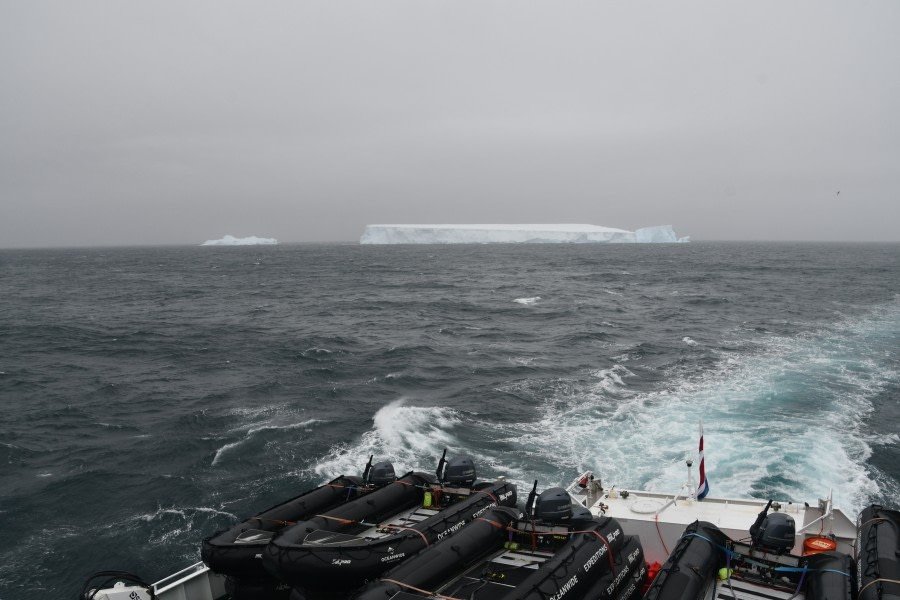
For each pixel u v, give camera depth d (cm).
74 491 1903
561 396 2612
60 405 2828
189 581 905
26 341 4522
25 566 1515
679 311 5634
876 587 680
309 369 3391
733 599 757
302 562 748
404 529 834
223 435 2309
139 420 2575
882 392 2531
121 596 802
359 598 684
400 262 15862
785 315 5147
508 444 2056
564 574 749
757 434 2038
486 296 7438
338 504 968
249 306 6681
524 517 876
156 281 10406
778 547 782
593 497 1126
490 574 801
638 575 866
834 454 1878
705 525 841
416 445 2094
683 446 1961
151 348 4184
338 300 7175
